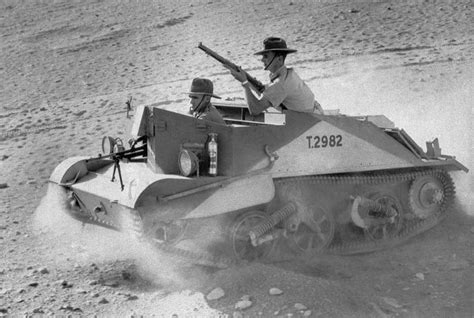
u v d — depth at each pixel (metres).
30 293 7.64
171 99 15.74
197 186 7.51
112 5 26.14
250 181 7.75
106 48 21.08
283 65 8.37
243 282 7.51
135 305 7.35
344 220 8.88
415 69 16.97
